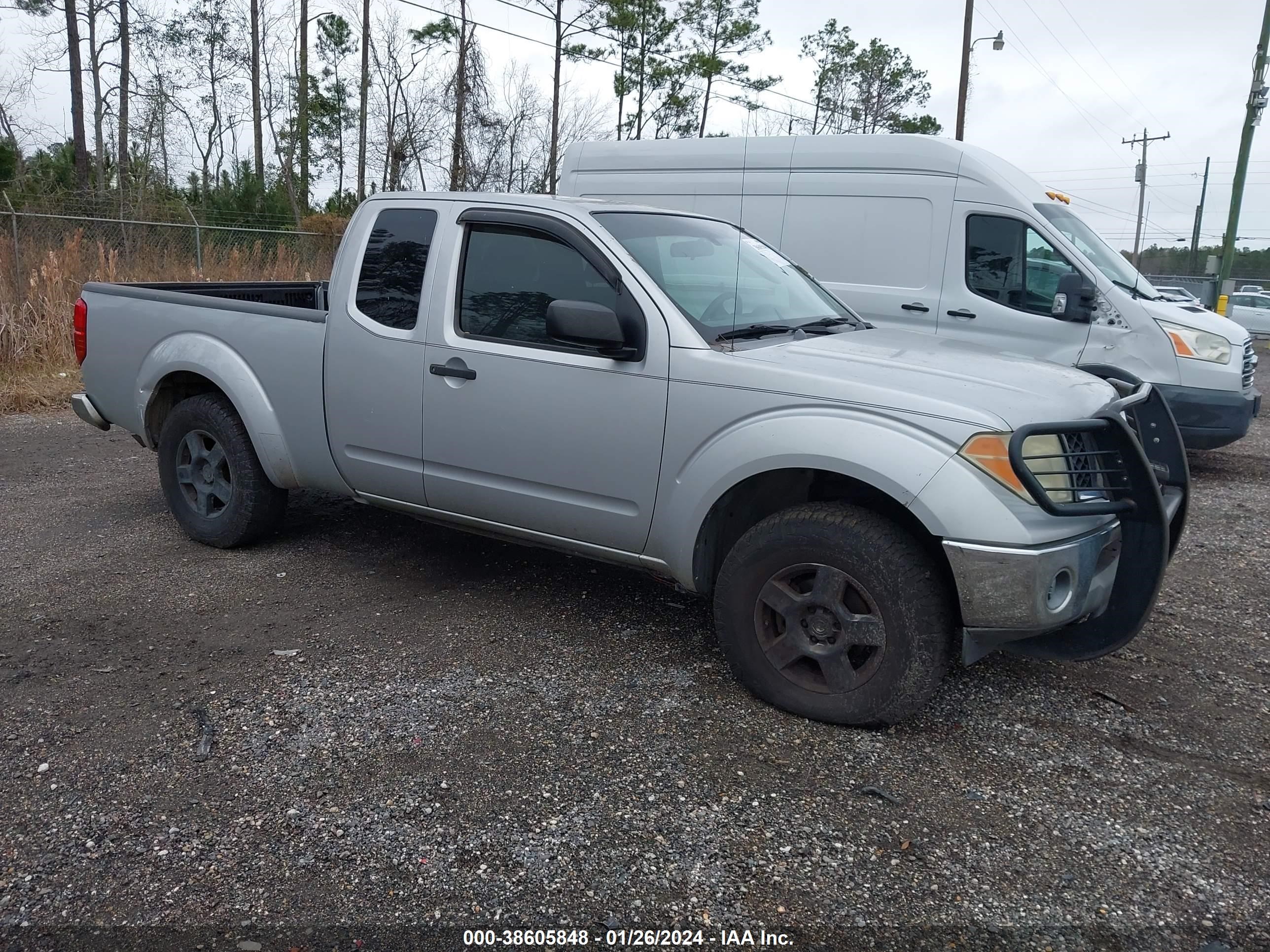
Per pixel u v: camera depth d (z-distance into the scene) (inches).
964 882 104.9
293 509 240.2
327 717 137.3
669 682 150.9
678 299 151.2
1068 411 130.5
